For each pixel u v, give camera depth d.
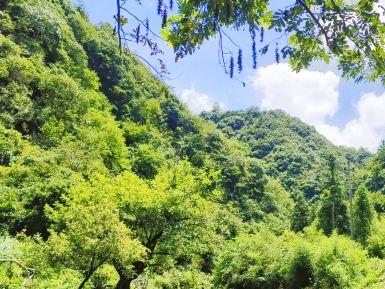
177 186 17.48
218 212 18.94
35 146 30.64
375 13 2.59
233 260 20.00
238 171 66.38
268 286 18.42
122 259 12.13
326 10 2.65
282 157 123.31
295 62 3.13
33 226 21.36
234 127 165.50
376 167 72.44
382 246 21.41
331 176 43.31
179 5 2.63
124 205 16.19
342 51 2.67
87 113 43.44
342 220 38.50
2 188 21.72
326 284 15.34
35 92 40.06
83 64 57.59
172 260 17.86
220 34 2.49
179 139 75.25
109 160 41.25
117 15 2.04
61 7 70.50
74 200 15.70
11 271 9.59
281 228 54.38
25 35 45.66
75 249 11.58
